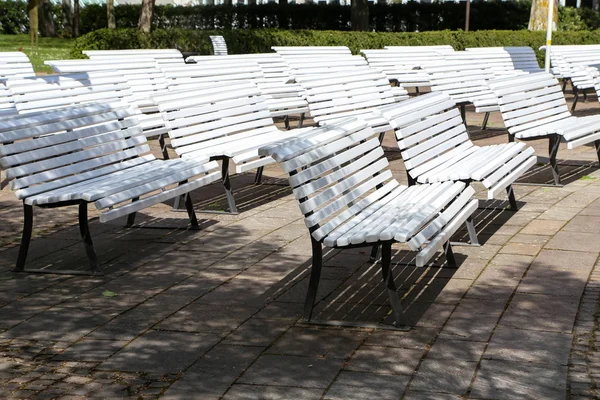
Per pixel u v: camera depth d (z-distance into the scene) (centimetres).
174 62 1354
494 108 1343
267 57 1466
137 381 464
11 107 1123
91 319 560
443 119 835
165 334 532
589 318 548
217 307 581
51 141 704
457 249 711
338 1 4088
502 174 746
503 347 503
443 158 800
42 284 636
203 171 779
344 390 448
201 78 1075
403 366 479
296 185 541
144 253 716
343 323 543
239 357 495
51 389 454
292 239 754
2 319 561
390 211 609
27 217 665
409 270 657
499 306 573
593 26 3919
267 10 3625
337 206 584
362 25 3262
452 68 1352
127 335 532
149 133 1036
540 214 828
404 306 577
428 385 454
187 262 688
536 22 2858
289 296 602
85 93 952
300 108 1330
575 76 1761
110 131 777
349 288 618
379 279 637
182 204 896
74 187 697
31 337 529
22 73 1273
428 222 606
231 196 851
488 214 834
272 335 529
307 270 663
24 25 4491
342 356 495
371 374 468
